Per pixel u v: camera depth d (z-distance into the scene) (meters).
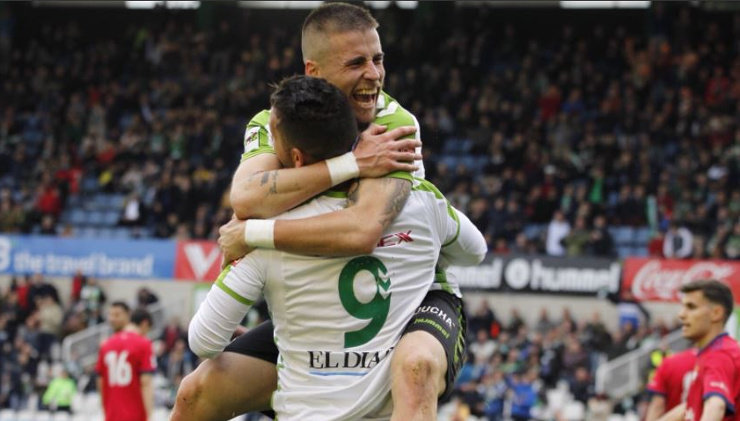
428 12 24.86
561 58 23.78
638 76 22.97
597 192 19.56
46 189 21.73
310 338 3.37
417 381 3.25
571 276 17.05
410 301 3.44
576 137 21.34
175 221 19.89
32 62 25.97
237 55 25.20
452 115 22.64
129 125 24.28
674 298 16.55
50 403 15.80
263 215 3.34
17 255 19.56
